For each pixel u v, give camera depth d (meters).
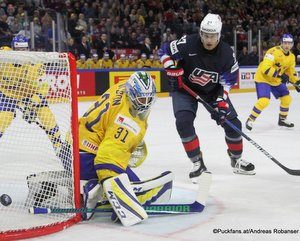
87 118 3.96
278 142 7.64
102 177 3.66
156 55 17.42
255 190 4.71
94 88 15.44
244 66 18.94
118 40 17.19
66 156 3.80
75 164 3.74
